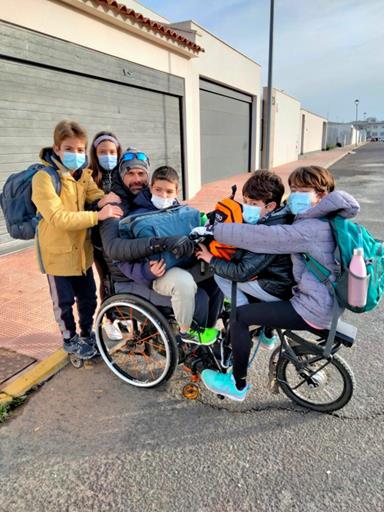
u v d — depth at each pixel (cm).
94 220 231
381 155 2991
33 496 186
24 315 360
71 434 224
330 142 4738
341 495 182
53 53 536
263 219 211
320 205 188
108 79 652
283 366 241
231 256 210
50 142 558
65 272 254
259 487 188
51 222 226
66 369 286
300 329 215
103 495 185
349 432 221
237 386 231
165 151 877
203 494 185
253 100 1572
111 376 277
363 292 180
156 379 259
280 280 212
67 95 579
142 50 732
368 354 301
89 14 589
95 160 281
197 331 234
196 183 1044
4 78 481
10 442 218
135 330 272
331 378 240
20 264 499
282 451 209
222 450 211
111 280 278
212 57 1095
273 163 1956
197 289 249
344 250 186
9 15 467
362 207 877
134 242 218
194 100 987
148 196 251
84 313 291
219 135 1274
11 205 240
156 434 223
